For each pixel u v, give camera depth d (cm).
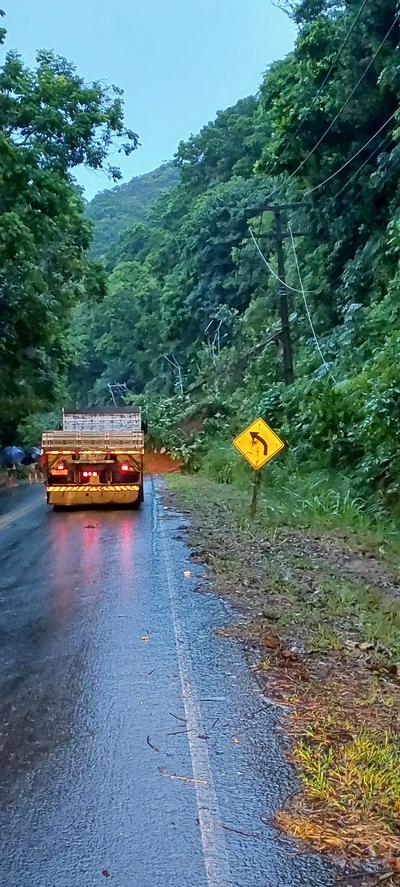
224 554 1148
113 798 428
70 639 732
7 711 557
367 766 450
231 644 707
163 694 584
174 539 1303
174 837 388
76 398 10181
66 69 2478
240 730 515
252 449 1516
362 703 558
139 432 1823
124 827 398
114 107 2461
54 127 2320
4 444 4147
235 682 608
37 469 3669
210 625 771
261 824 398
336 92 2719
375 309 2447
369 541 1352
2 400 3397
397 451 1625
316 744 488
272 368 3544
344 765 453
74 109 2405
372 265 2764
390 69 2459
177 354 6900
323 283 3247
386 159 2600
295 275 3644
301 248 3609
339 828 392
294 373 3017
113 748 491
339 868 360
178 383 6031
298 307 3597
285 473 2061
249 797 425
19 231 2150
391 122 2680
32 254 2506
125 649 696
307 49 2823
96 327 9244
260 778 447
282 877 353
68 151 2450
